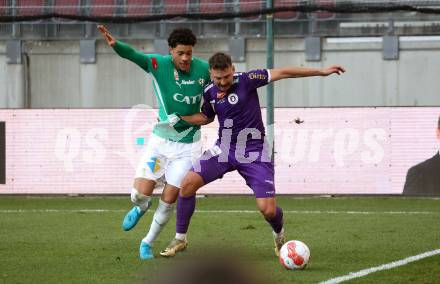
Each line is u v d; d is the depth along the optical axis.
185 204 22.12
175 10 57.12
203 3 57.22
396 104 54.22
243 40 54.72
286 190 44.94
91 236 27.66
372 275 19.12
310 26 55.12
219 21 56.47
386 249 24.11
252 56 54.94
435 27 53.94
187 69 21.89
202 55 55.25
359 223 31.97
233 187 45.44
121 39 56.47
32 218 34.22
